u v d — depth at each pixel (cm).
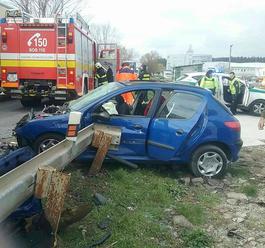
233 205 638
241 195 675
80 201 581
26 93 1650
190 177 746
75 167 727
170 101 744
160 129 727
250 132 1346
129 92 748
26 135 736
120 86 768
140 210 579
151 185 676
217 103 761
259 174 809
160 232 515
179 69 5762
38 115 784
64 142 514
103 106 739
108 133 705
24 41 1617
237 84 1845
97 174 688
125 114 745
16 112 1614
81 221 518
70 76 1620
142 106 752
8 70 1638
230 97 1859
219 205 634
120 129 721
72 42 1603
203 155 745
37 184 408
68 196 592
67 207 514
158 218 562
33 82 1641
